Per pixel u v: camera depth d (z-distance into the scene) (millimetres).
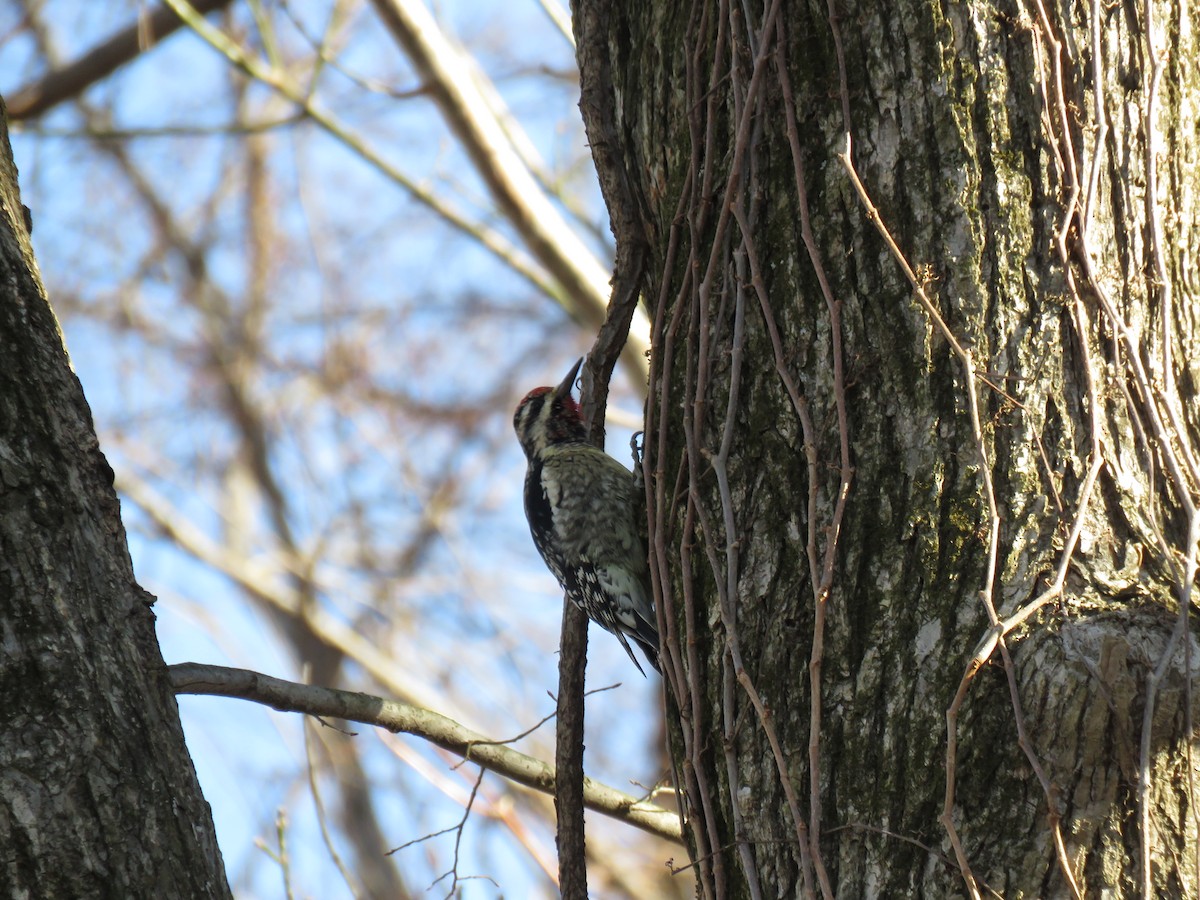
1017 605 6211
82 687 5719
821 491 6715
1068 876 5816
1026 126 6719
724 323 7277
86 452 6215
